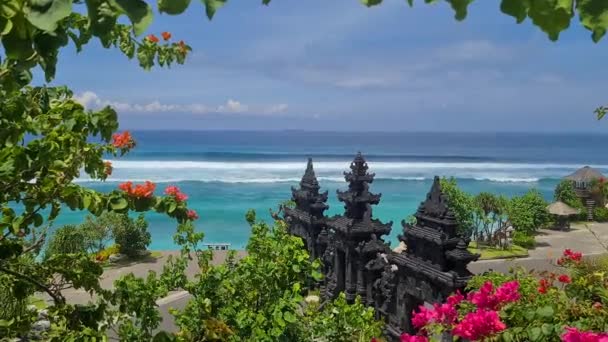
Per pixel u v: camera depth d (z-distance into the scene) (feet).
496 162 342.23
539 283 30.68
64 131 16.03
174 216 16.90
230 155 343.87
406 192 208.64
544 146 567.59
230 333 22.89
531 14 5.37
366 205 63.31
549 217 125.39
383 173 269.44
